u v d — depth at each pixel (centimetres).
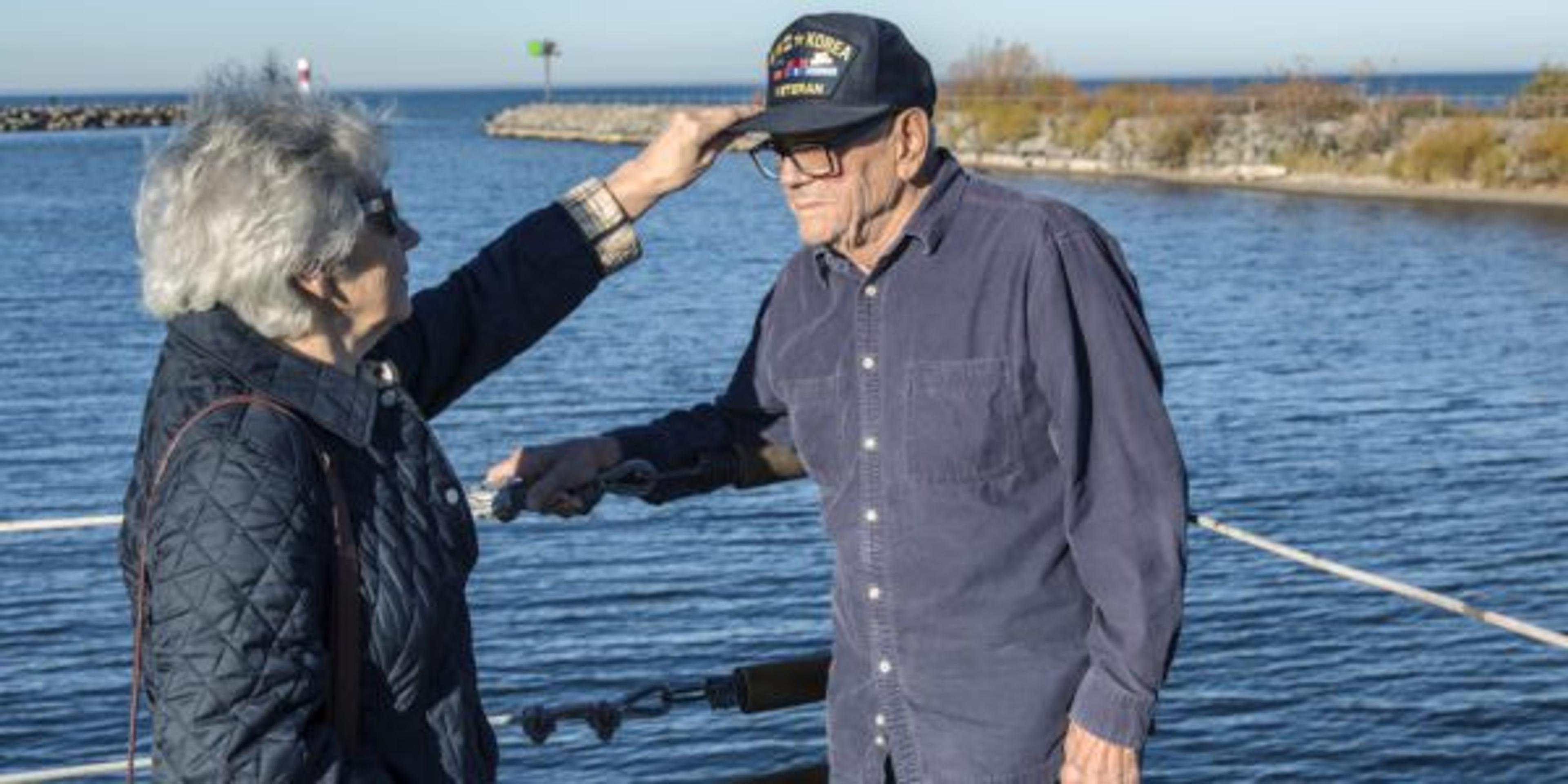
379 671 203
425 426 216
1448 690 1431
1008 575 241
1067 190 6325
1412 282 4006
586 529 2022
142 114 17750
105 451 2561
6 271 4819
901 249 241
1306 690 1450
